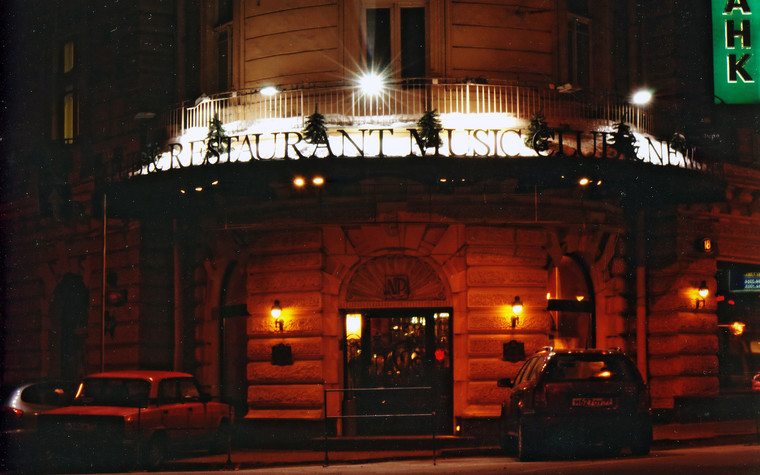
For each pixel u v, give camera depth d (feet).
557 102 87.97
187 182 81.61
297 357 85.92
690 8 94.22
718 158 91.81
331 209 85.76
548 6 89.97
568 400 63.10
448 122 82.74
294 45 89.35
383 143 81.41
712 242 94.22
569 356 64.13
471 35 87.76
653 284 92.99
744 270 98.22
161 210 92.73
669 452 67.41
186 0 97.81
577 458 64.75
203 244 92.58
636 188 86.58
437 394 85.92
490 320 84.74
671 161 84.84
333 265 85.92
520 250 86.07
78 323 108.27
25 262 114.11
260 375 86.99
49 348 110.01
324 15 88.58
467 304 84.64
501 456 72.79
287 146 78.89
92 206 95.71
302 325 85.76
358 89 85.97
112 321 98.78
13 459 73.31
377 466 65.92
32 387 77.61
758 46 94.43
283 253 87.40
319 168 78.79
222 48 95.40
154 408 68.64
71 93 107.65
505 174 80.28
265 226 87.56
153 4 98.63
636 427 63.26
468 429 83.15
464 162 78.23
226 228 88.89
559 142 78.69
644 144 85.76
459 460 70.03
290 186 85.46
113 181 85.87
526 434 63.52
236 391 91.35
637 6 95.35
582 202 87.40
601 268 90.89
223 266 92.38
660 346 91.97
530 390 63.98
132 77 98.17
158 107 97.35
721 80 94.07
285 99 86.43
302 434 84.48
